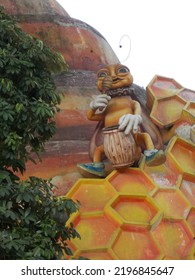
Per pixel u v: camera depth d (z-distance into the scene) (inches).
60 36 585.0
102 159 504.4
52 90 354.6
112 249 436.8
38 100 339.3
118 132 474.3
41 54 354.3
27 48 354.3
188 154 530.9
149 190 479.8
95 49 604.7
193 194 503.8
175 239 458.3
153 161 477.1
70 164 509.0
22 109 331.0
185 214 475.5
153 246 445.4
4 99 335.6
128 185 481.7
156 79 577.9
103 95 503.5
